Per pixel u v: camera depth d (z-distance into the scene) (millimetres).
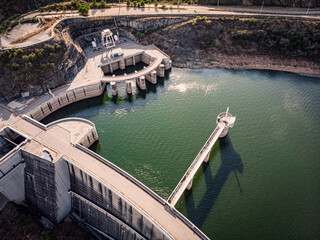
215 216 75312
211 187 82625
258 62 136125
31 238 71875
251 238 70938
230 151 93875
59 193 76938
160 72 127062
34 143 83250
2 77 101875
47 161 74375
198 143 96750
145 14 145000
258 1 156250
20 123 92188
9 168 77375
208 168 88312
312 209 77812
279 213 76438
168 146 95625
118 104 114438
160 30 141875
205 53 139375
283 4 154375
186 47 140375
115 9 150125
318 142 97438
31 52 107312
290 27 136250
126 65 138250
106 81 116188
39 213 81312
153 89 123062
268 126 103125
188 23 141125
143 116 108312
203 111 110062
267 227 73312
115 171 75438
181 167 88875
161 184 83875
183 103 114438
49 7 138750
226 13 147000
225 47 140000
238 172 87062
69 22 132625
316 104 113625
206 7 155750
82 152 80938
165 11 149625
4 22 125312
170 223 64312
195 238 61969
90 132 90938
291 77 129000
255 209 77250
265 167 88688
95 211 77750
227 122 96125
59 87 111000
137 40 143375
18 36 116875
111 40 144500
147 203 68000
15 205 79250
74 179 79188
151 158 91625
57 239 71812
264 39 138000
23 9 135750
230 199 79562
